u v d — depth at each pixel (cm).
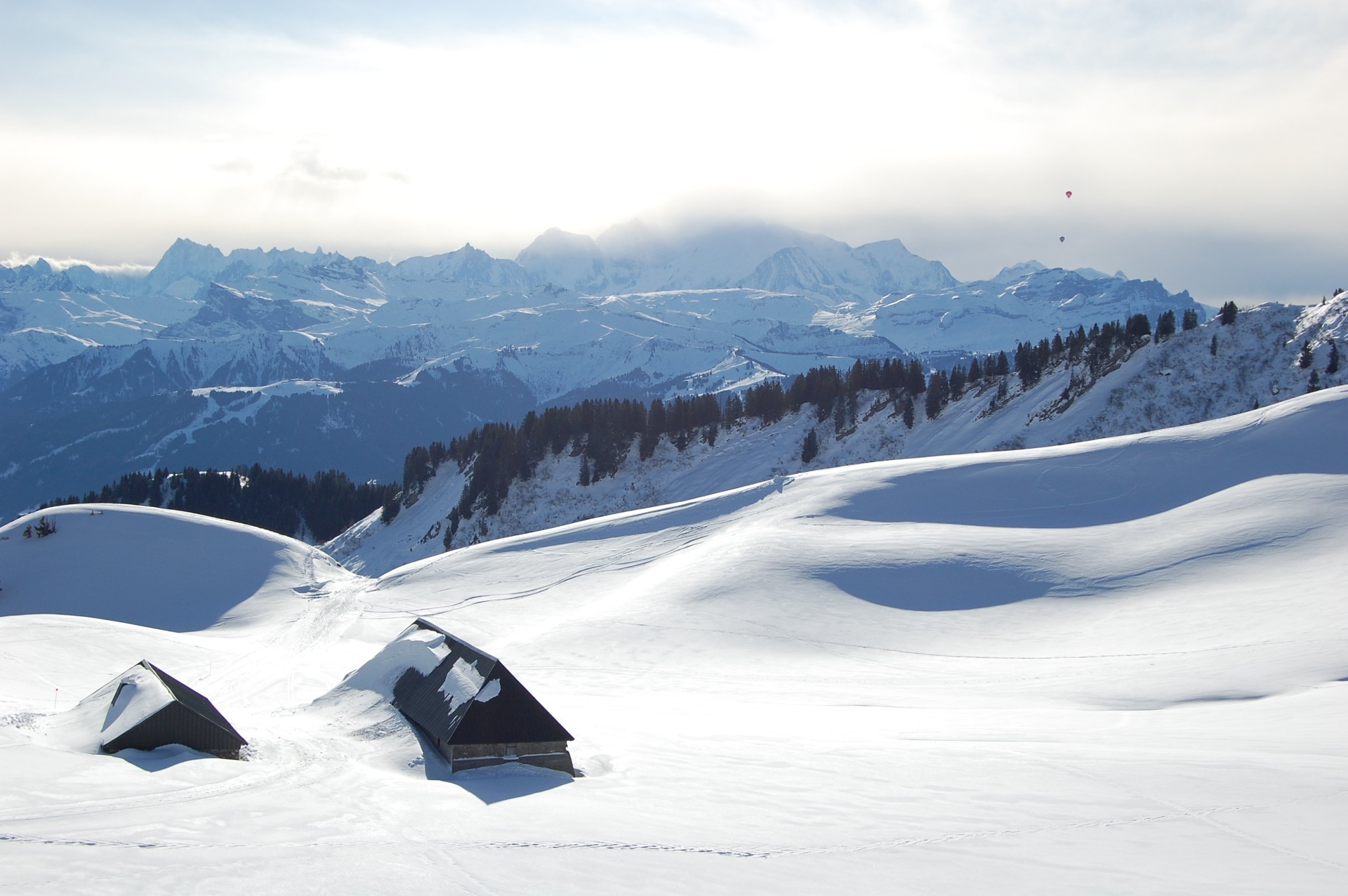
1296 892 1777
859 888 1831
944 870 1930
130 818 2148
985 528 6856
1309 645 4028
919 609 5656
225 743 2917
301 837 2095
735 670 4822
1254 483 6550
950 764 2795
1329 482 6219
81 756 2675
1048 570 5888
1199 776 2528
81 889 1698
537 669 4959
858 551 6519
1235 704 3484
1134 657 4378
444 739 2889
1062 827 2188
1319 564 5097
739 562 6519
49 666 4988
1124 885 1833
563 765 2892
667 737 3303
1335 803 2256
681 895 1786
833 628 5431
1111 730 3192
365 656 5966
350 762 2892
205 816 2214
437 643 3716
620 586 7144
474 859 1980
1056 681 4147
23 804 2188
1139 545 6034
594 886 1827
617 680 4675
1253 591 4956
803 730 3416
